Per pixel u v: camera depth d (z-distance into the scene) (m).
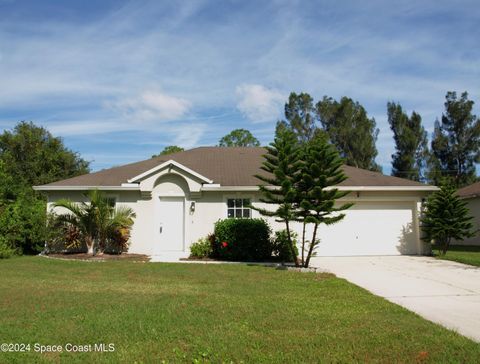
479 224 24.11
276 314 6.84
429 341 5.54
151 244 16.17
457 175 43.53
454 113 44.28
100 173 18.50
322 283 9.99
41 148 31.73
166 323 6.21
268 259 14.78
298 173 12.61
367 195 17.03
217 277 10.67
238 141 47.25
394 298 8.46
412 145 42.81
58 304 7.34
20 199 17.25
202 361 4.82
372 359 4.92
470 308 7.59
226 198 16.52
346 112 43.31
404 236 17.11
